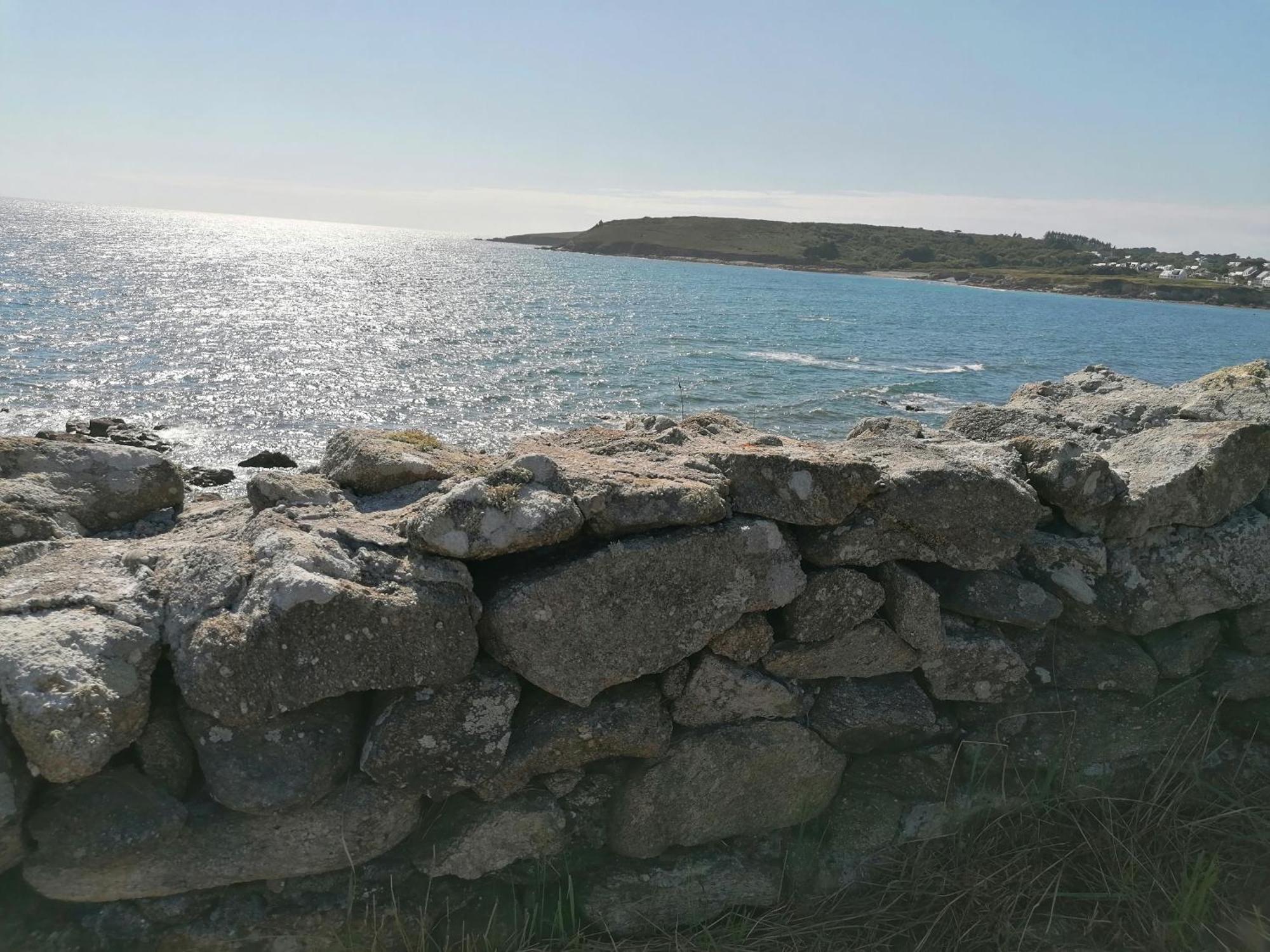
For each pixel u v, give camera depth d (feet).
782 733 11.28
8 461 11.14
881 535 11.41
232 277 271.08
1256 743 13.34
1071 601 12.69
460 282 326.24
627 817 10.72
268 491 10.95
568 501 10.02
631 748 10.40
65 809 8.49
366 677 9.11
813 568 11.45
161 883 8.98
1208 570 12.89
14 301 151.64
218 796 8.90
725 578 10.57
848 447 13.73
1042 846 11.75
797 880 11.51
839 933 10.89
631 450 12.49
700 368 122.01
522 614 9.70
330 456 12.57
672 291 341.00
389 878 9.89
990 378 127.65
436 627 9.28
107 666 8.53
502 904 10.38
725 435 14.32
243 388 93.15
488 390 99.81
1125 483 12.93
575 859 10.80
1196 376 140.26
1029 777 12.39
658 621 10.26
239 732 9.05
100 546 10.29
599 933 10.67
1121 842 11.70
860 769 12.03
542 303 241.76
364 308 197.98
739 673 10.98
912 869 11.55
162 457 11.96
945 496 11.51
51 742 7.95
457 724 9.68
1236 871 11.65
